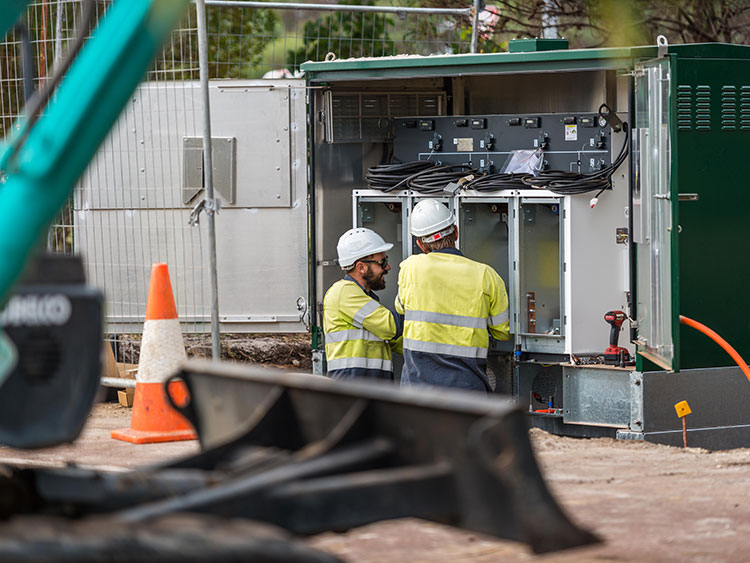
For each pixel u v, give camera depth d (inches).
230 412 162.7
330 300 362.9
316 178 410.3
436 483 127.3
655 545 203.2
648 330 340.5
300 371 491.2
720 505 236.2
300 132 417.7
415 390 133.9
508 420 116.7
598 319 366.9
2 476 143.8
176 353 317.1
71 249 433.7
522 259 372.8
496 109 415.2
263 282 421.1
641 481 264.4
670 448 320.8
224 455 149.2
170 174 418.9
